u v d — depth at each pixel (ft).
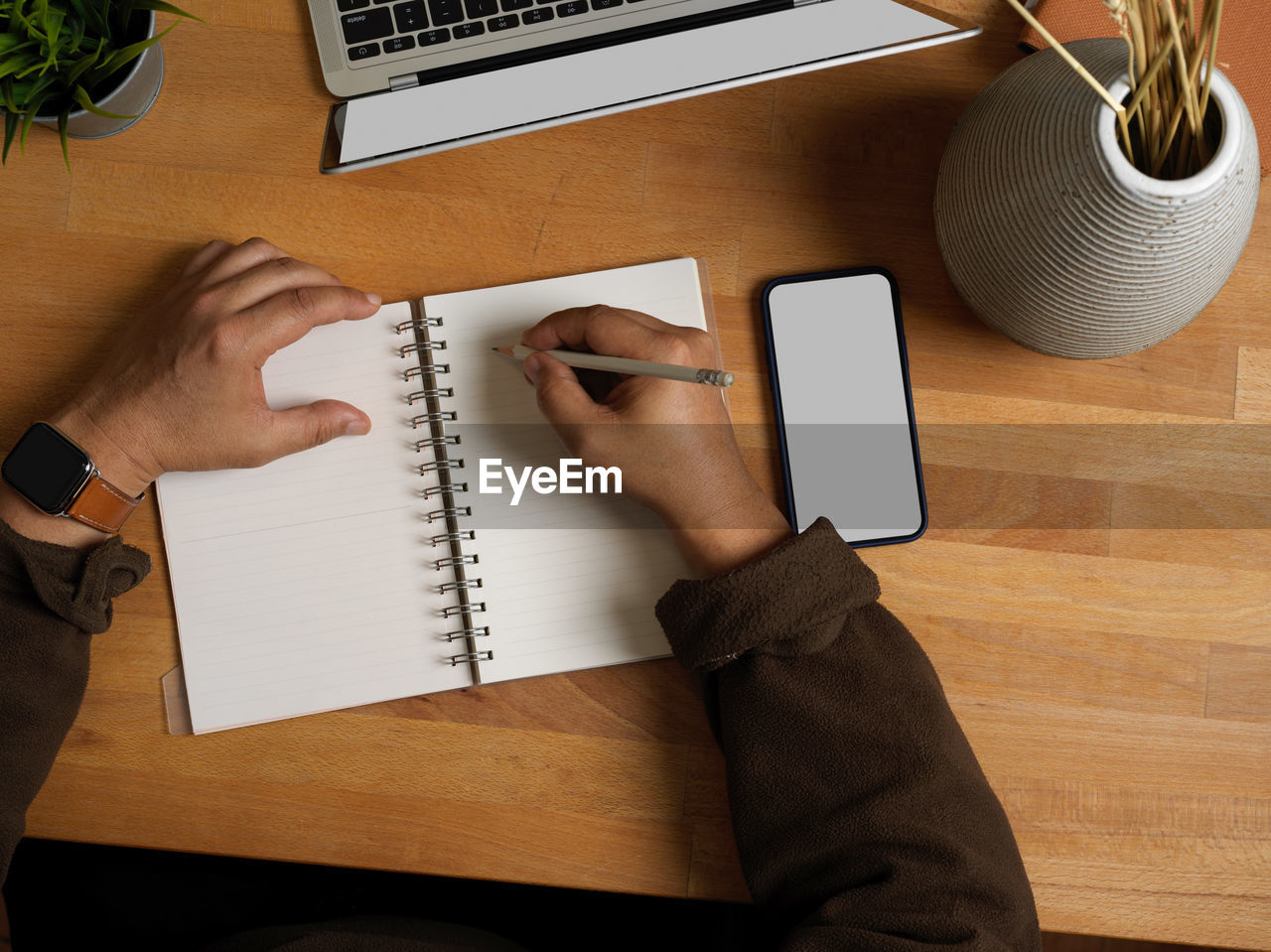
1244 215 1.78
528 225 2.52
